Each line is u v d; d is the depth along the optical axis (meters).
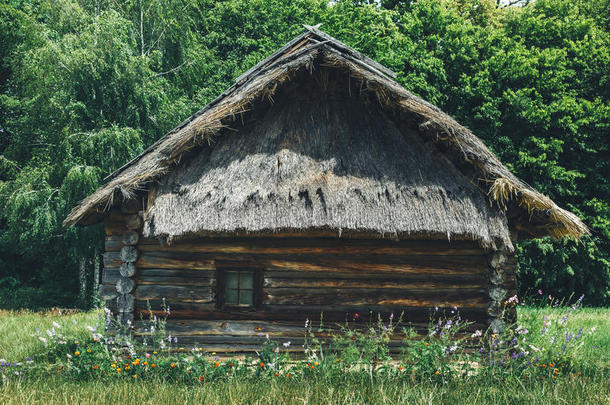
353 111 7.69
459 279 7.27
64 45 15.88
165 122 17.98
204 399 5.00
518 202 6.94
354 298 7.20
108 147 15.70
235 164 7.14
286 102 7.77
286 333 7.12
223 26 22.52
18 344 8.51
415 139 7.39
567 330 7.48
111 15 16.91
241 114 7.36
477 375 6.14
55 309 16.36
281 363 6.32
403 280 7.24
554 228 7.27
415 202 6.75
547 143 19.17
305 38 8.76
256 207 6.66
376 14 21.36
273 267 7.24
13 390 5.26
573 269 19.00
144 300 7.21
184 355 6.60
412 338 7.09
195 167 7.21
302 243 7.27
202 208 6.72
